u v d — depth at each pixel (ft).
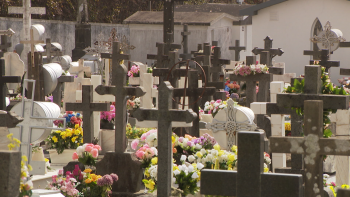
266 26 114.83
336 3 107.55
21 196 18.61
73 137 38.55
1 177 15.43
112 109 45.65
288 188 16.02
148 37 140.77
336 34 82.07
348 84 72.54
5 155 15.42
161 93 25.21
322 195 17.52
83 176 29.27
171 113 25.17
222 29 144.77
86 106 37.50
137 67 63.31
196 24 136.15
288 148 17.60
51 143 39.04
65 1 132.26
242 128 33.50
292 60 113.09
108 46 82.94
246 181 16.35
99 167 31.55
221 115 34.17
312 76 21.81
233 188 16.85
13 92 63.10
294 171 29.09
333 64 74.95
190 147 33.78
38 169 27.94
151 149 30.81
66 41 129.49
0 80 39.22
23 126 28.07
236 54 103.04
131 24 141.79
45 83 50.49
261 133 16.16
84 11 131.75
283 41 113.60
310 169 17.37
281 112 31.65
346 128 33.01
